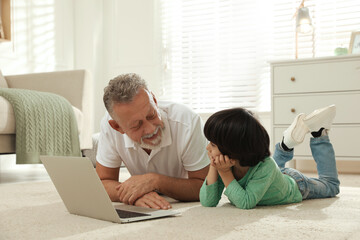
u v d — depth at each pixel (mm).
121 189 1487
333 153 1717
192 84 4316
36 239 1007
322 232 1013
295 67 3145
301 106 3129
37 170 3832
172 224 1131
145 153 1561
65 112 2873
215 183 1436
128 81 1304
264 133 1320
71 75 3289
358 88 2957
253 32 4074
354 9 3629
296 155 3125
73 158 1185
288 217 1226
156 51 4414
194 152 1554
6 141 2615
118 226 1121
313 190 1607
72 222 1204
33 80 3375
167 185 1504
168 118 1521
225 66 4191
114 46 4605
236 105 4113
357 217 1222
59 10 4406
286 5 3922
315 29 3771
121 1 4574
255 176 1391
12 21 3875
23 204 1621
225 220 1182
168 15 4410
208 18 4250
